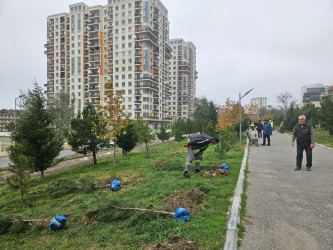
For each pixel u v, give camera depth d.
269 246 3.00
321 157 9.89
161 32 82.62
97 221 4.14
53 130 9.59
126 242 3.28
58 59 87.94
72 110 34.81
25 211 5.16
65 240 3.55
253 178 6.48
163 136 26.41
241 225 3.54
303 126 7.34
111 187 6.11
